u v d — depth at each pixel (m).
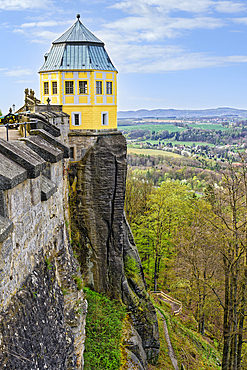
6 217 6.34
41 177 9.44
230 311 22.52
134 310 27.80
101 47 28.47
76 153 26.83
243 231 21.69
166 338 30.05
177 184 60.31
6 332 6.19
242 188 21.22
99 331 22.78
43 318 8.29
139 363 22.62
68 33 28.53
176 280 40.09
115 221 27.47
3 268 6.18
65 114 25.77
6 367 5.98
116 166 27.02
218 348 34.34
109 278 27.66
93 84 26.77
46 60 28.12
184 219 46.50
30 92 21.05
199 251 28.86
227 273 22.89
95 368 20.16
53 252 10.79
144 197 48.59
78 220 27.00
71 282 12.90
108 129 27.98
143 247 43.44
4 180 6.09
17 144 8.41
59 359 9.15
